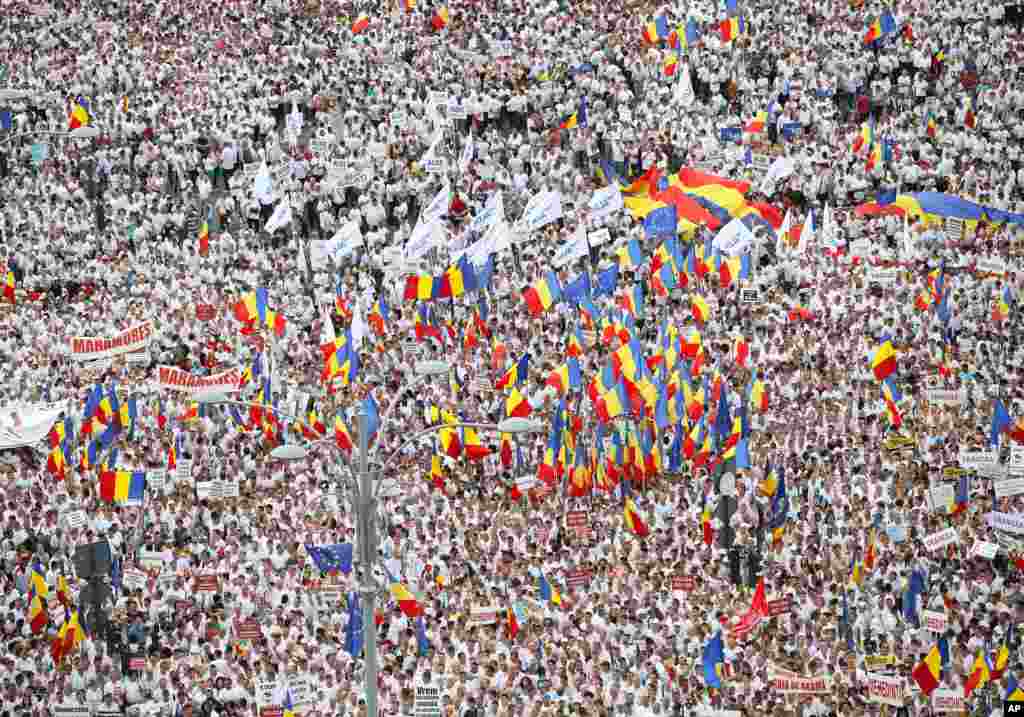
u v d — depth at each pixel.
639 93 144.75
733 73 144.00
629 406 96.62
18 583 91.19
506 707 77.06
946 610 83.94
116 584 90.94
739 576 86.75
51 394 111.44
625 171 136.75
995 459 95.75
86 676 81.88
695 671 78.88
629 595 84.06
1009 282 117.81
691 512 92.88
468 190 132.62
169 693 80.69
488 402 104.75
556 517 92.19
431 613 84.50
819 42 146.38
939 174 133.50
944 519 91.62
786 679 77.19
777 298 115.19
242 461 100.19
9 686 82.00
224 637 84.50
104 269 127.94
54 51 154.12
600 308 115.62
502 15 151.75
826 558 87.56
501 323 114.75
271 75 150.12
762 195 132.00
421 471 97.38
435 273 120.81
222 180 140.00
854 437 99.69
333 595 85.62
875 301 114.75
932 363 109.06
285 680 78.31
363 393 107.50
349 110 143.38
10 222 133.38
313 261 122.19
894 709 76.81
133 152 143.00
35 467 102.44
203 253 125.75
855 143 135.12
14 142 142.75
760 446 98.81
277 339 114.44
